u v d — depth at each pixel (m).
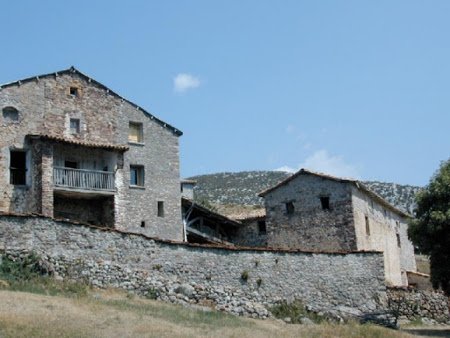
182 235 45.78
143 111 46.00
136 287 30.53
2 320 21.70
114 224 42.22
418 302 39.84
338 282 36.78
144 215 44.00
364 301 37.28
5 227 28.89
